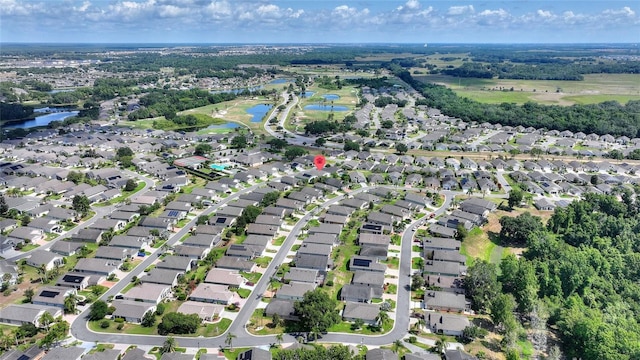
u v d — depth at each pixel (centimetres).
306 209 19925
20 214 18862
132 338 11356
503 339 11406
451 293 13412
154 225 17500
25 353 10481
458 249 16388
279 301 12694
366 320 12162
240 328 11831
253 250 15638
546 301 13262
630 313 13175
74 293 13050
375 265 14950
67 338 11238
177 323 11450
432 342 11538
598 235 17925
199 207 19788
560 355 11638
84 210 18562
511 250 17212
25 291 13138
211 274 14012
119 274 14400
